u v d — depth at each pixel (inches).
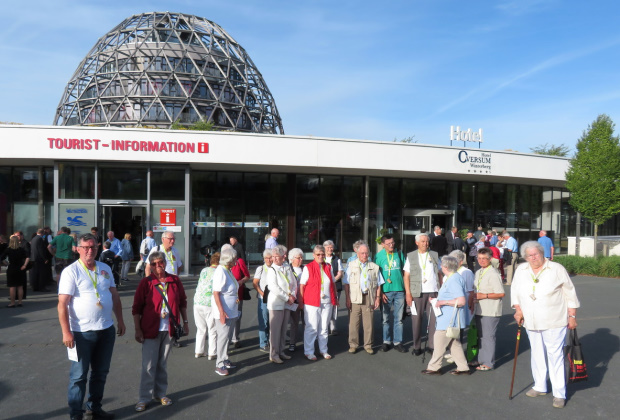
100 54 1865.2
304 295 277.1
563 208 1067.9
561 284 207.9
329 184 844.0
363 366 260.8
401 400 207.8
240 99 1871.3
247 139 685.3
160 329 197.6
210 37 1956.2
